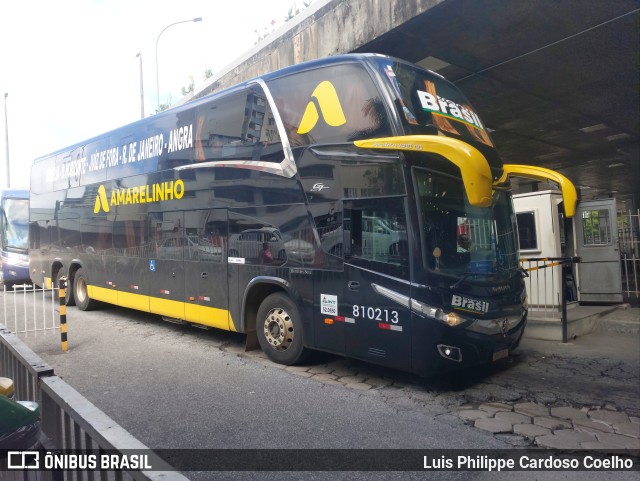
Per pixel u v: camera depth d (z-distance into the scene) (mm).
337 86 6074
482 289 5629
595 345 7812
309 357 6609
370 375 6223
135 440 1989
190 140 8133
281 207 6559
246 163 7082
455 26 8617
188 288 8023
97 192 10578
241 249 7098
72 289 11742
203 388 5703
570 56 9891
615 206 9836
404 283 5297
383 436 4383
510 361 6926
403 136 5301
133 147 9523
